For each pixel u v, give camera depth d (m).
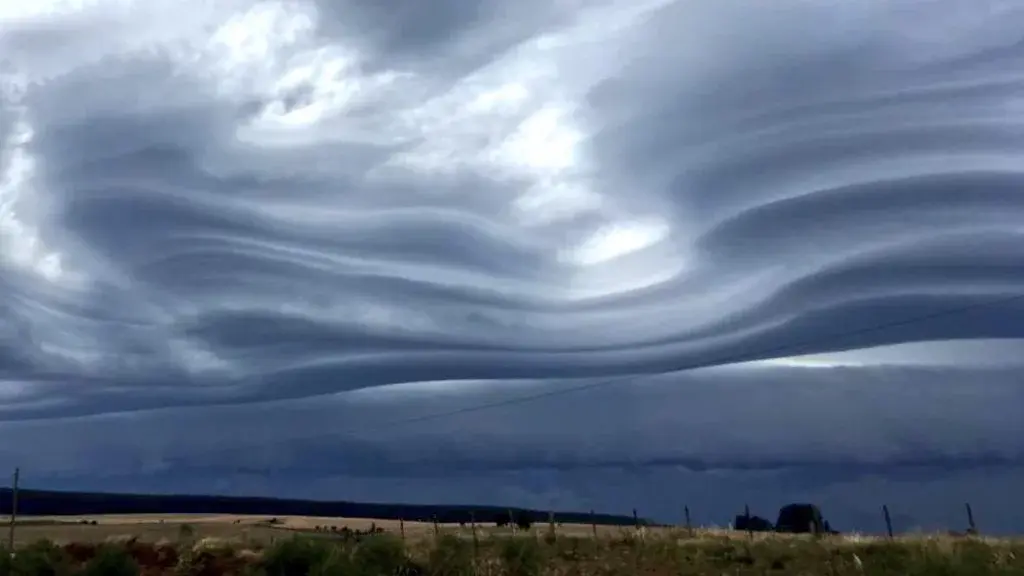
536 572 23.61
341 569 22.72
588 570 24.11
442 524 41.72
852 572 22.69
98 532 46.09
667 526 35.66
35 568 24.70
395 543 24.41
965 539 26.34
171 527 50.47
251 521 87.56
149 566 26.59
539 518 39.66
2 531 51.72
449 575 23.47
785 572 23.20
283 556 24.16
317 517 104.00
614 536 30.98
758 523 40.81
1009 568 21.41
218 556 26.78
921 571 21.59
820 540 28.97
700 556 25.81
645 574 23.69
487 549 25.55
